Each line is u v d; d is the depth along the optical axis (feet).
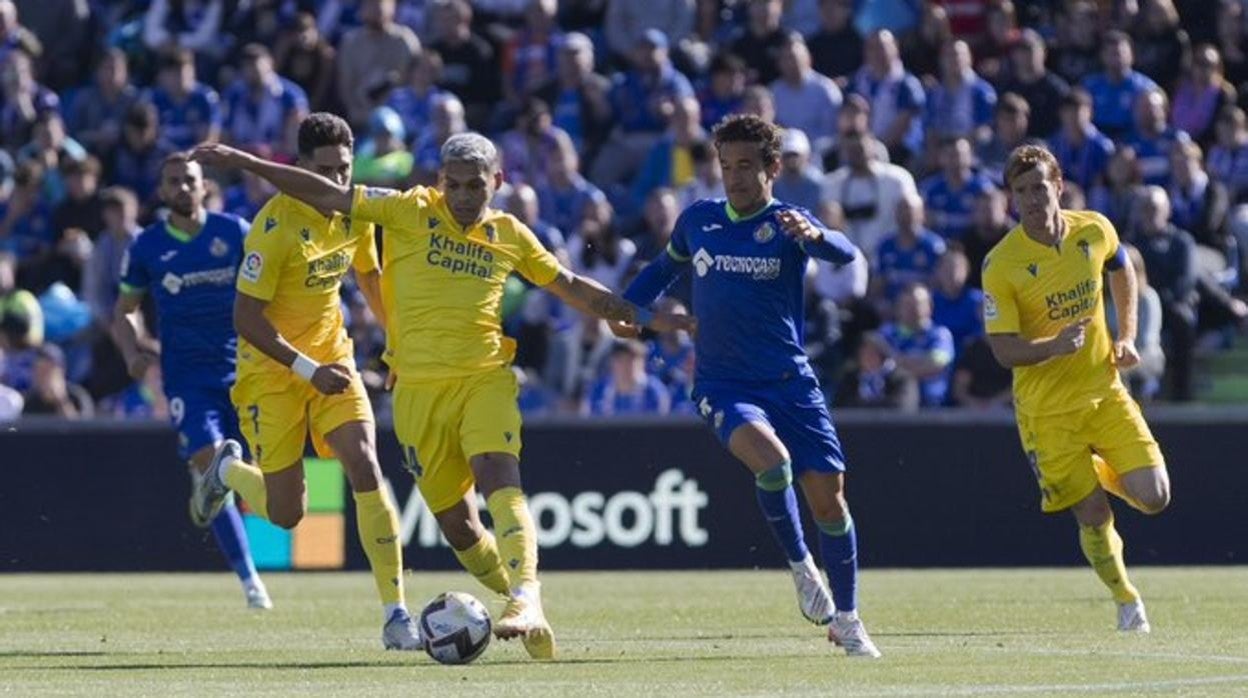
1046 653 107.24
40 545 191.83
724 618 136.46
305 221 112.68
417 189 107.24
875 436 191.52
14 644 118.32
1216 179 233.96
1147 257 212.84
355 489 113.09
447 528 111.24
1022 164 120.57
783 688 90.12
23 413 211.00
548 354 215.51
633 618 136.67
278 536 190.70
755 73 247.91
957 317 208.95
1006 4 249.14
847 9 250.98
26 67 258.16
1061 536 190.70
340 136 109.70
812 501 106.73
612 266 220.23
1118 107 236.63
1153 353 204.33
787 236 105.60
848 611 106.22
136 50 270.26
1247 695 86.74
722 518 190.70
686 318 107.65
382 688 91.30
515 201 212.84
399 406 106.63
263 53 244.83
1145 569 187.21
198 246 142.31
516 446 104.78
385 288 107.86
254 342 110.93
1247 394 215.92
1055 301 121.39
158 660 107.14
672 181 234.17
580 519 190.70
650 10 256.73
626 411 205.57
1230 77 249.34
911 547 190.80
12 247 240.12
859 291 215.72
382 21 251.19
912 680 93.35
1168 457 189.88
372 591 166.09
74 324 228.63
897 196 221.66
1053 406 122.62
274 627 130.82
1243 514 189.67
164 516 191.93
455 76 252.01
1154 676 94.73
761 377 105.91
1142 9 245.86
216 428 142.20
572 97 247.29
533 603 100.17
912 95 239.30
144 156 245.24
